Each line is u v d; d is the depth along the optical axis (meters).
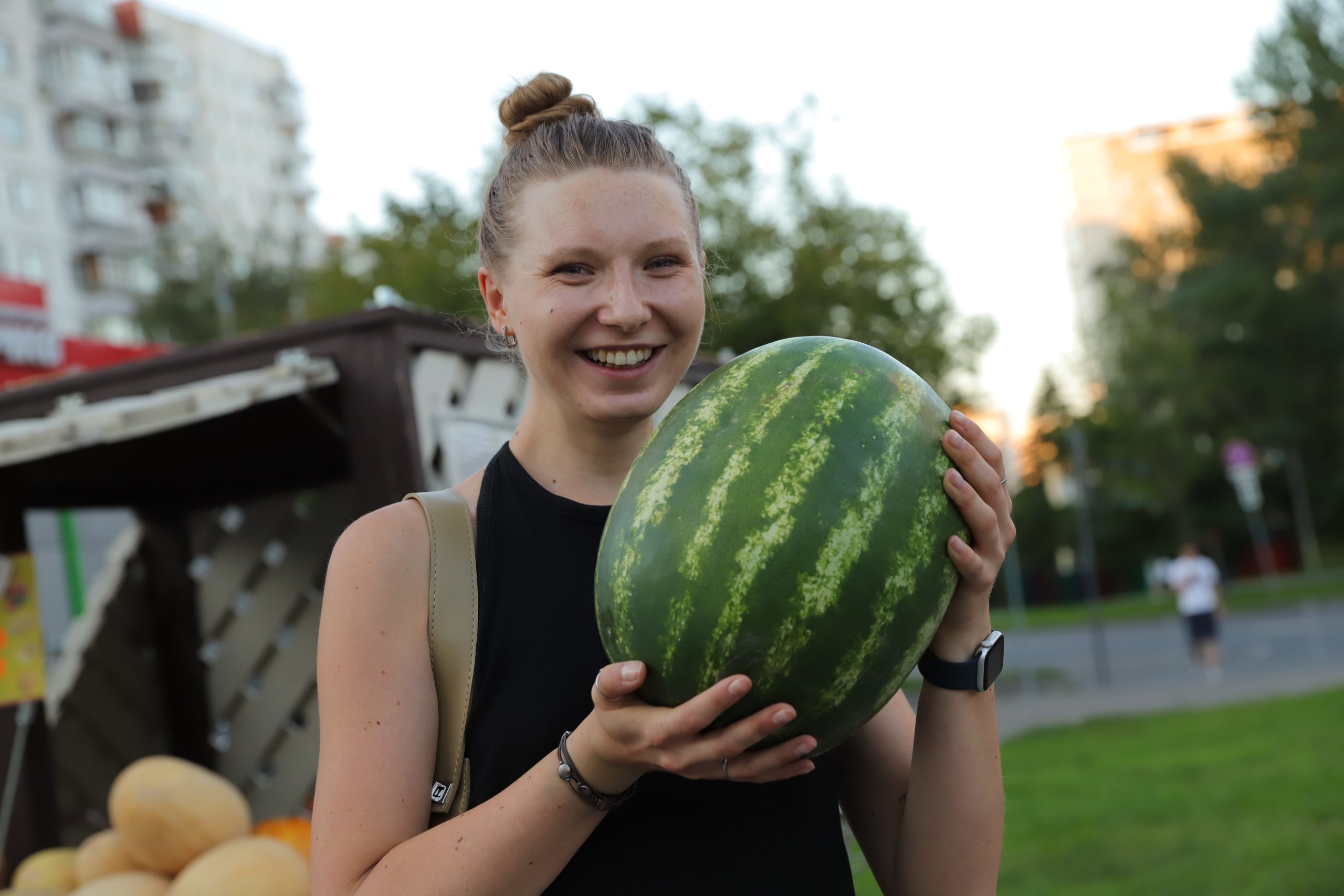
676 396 4.25
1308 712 9.90
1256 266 46.19
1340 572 40.75
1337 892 4.79
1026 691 15.70
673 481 1.53
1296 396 45.78
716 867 1.54
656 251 1.60
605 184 1.58
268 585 4.38
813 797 1.64
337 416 3.63
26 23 52.34
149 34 65.88
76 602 6.66
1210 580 16.02
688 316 1.63
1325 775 7.06
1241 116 69.88
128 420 3.08
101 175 53.53
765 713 1.27
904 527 1.49
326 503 4.27
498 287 1.74
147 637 4.52
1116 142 74.12
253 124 74.75
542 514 1.68
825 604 1.43
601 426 1.69
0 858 3.68
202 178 68.75
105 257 53.69
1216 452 46.00
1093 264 72.25
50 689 4.34
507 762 1.56
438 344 3.67
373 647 1.54
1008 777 8.30
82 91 53.25
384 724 1.51
